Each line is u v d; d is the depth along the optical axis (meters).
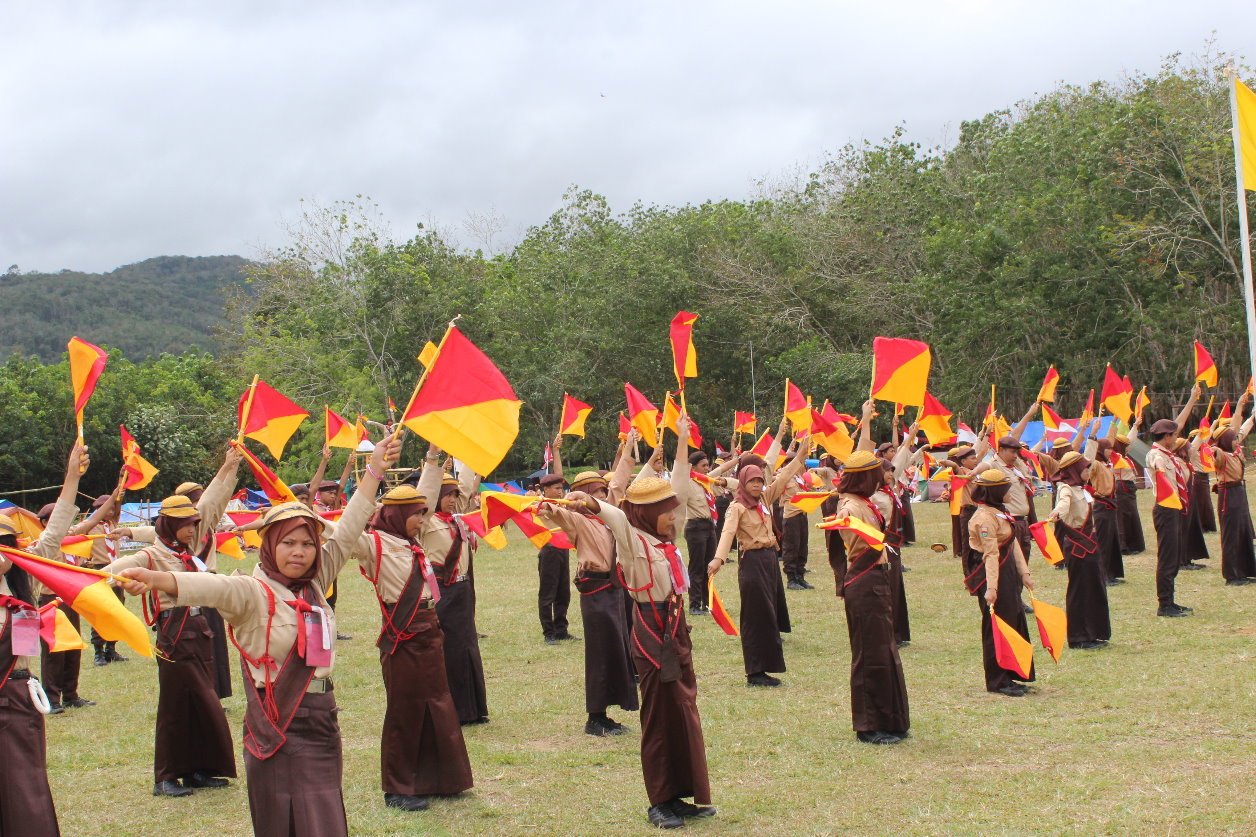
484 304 36.47
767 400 41.22
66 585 4.09
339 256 35.88
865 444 9.66
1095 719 7.65
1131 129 31.23
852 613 7.59
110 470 41.81
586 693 8.35
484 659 11.37
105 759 8.09
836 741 7.60
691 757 6.10
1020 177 34.62
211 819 6.59
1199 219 31.05
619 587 8.43
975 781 6.52
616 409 40.59
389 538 6.87
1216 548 16.12
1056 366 32.06
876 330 39.62
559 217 45.09
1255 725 7.21
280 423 8.40
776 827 5.96
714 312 39.56
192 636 7.22
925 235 35.78
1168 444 12.09
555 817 6.34
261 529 4.66
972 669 9.55
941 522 23.20
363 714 9.21
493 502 8.43
